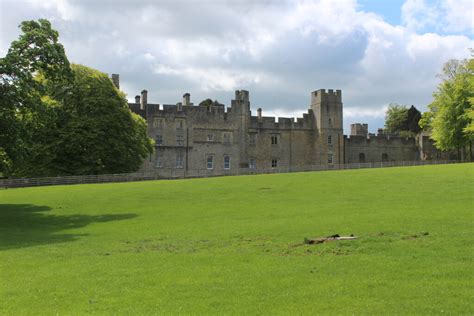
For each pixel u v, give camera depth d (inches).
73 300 507.8
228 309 465.4
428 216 919.7
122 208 1330.0
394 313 438.0
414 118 5059.1
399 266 584.1
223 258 674.2
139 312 464.8
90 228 1043.9
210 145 3233.3
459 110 3102.9
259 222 986.1
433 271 555.2
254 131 3444.9
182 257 693.3
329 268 589.0
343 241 731.4
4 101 1168.8
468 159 3472.0
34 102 1222.9
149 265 650.2
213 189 1638.8
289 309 458.6
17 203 1478.8
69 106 2202.3
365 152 3806.6
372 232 792.3
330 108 3560.5
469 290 487.8
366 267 585.9
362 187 1503.4
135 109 3090.6
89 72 2325.3
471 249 650.2
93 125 2164.1
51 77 1298.0
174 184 1851.6
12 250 800.9
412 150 3971.5
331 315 439.2
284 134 3526.1
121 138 2252.7
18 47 1209.4
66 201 1489.9
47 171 2149.4
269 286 529.3
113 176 2247.8
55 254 753.6
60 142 2097.7
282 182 1758.1
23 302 505.0
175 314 455.5
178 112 3174.2
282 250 708.7
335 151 3545.8
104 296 518.6
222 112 3289.9
